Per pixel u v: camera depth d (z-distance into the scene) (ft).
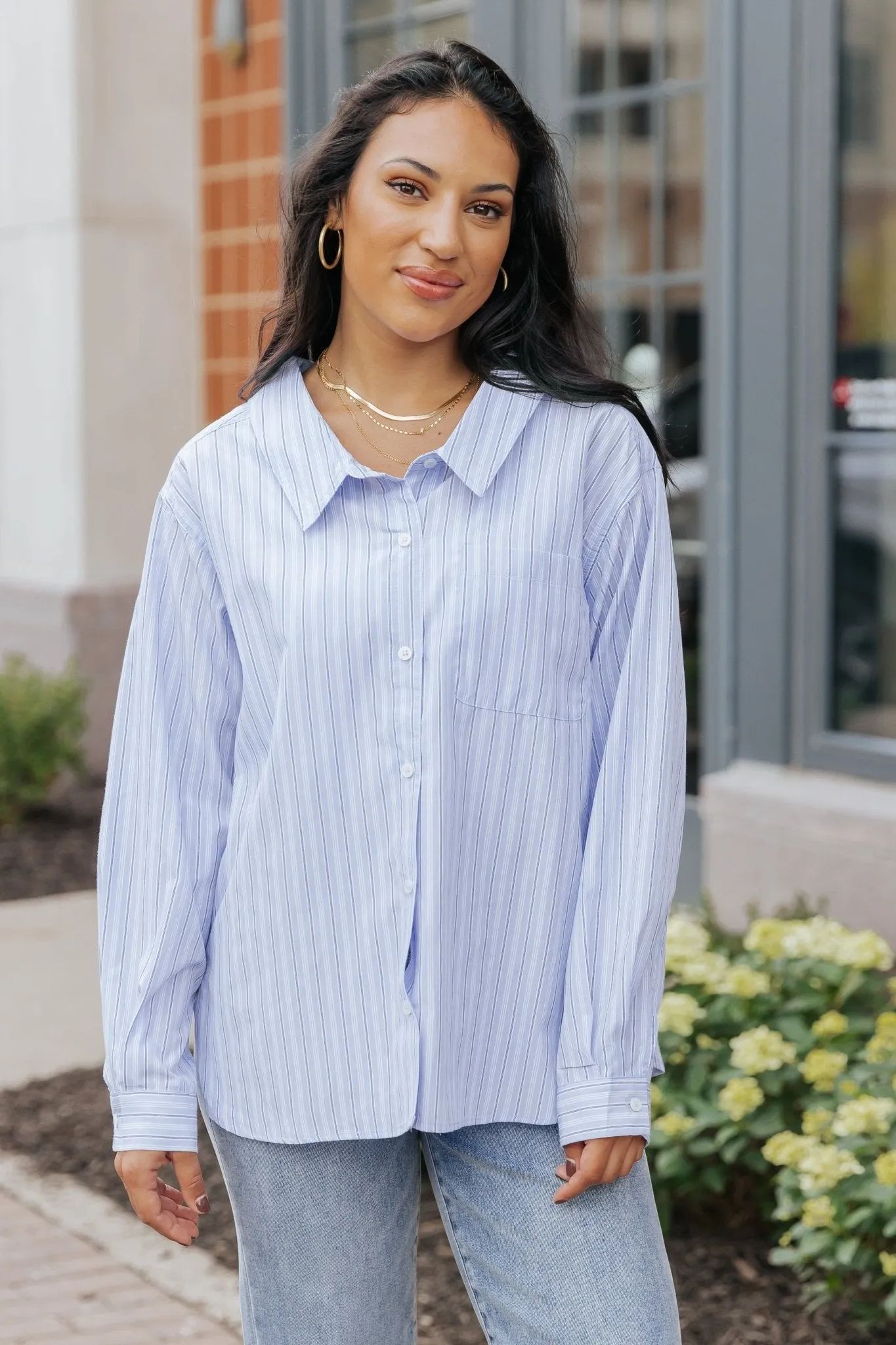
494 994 6.40
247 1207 6.65
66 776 28.40
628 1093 6.26
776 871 17.15
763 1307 10.80
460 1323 10.98
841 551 17.07
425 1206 12.63
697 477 19.13
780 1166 11.55
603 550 6.52
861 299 16.67
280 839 6.38
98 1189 13.52
